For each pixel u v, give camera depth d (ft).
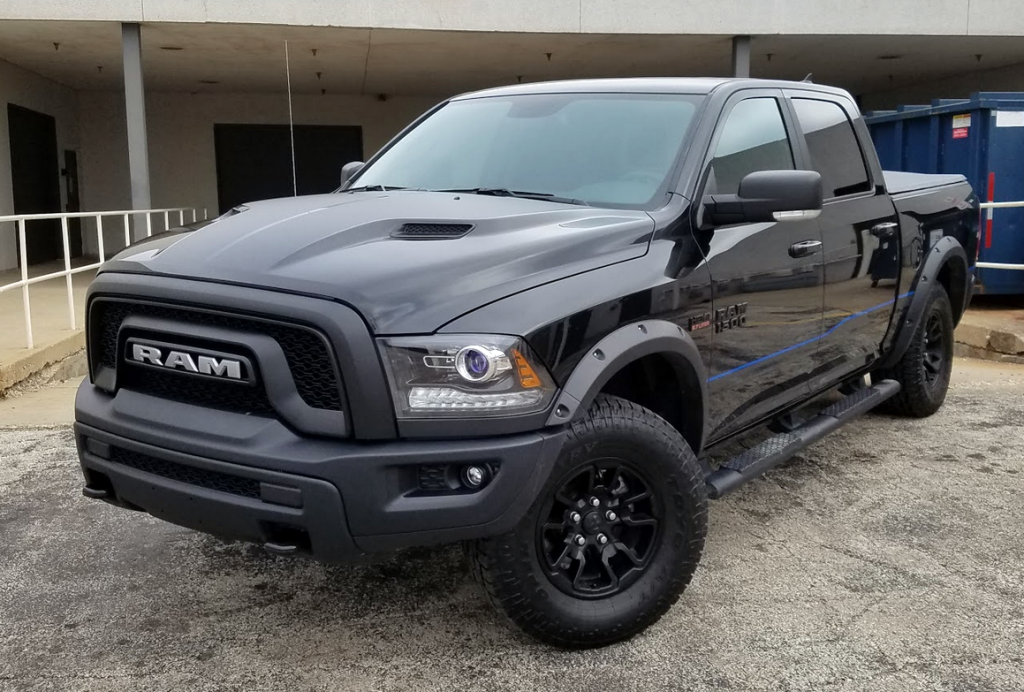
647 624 10.03
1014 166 30.27
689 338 10.37
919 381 17.92
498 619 10.62
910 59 51.03
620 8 40.06
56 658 9.80
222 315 8.63
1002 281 30.91
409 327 8.24
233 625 10.53
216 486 8.79
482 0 39.34
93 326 10.00
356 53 45.73
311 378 8.39
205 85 57.57
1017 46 46.37
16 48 43.98
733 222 10.96
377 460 8.13
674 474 9.82
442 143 13.44
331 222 9.77
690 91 12.41
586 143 12.13
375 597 11.20
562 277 9.25
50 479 15.61
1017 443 17.37
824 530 13.23
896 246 15.85
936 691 9.08
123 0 36.81
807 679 9.31
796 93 14.11
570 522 9.53
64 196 57.41
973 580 11.59
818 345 13.61
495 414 8.40
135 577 11.81
